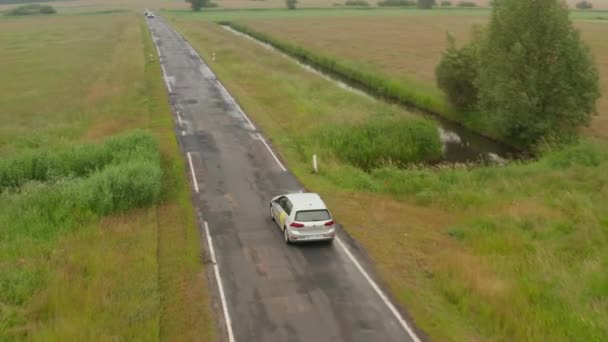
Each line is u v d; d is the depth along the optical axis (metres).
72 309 16.58
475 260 19.42
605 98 48.03
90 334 15.22
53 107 48.81
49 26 134.62
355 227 22.88
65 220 23.33
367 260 19.89
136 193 24.88
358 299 17.23
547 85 35.88
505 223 23.08
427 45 84.50
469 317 16.25
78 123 41.69
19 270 18.94
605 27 101.00
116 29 115.12
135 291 17.56
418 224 23.59
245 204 25.41
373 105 45.94
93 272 18.86
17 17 174.88
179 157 32.06
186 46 79.69
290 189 27.44
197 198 26.12
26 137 38.03
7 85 59.38
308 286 18.05
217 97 47.91
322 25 119.00
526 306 16.36
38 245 21.19
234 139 35.94
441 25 115.44
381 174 30.56
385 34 100.44
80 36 106.75
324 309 16.66
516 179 28.94
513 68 36.00
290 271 19.06
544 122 35.97
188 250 20.69
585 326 15.18
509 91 36.06
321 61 73.50
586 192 26.41
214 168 30.41
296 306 16.84
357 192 27.42
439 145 37.38
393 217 24.22
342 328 15.68
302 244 21.27
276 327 15.75
